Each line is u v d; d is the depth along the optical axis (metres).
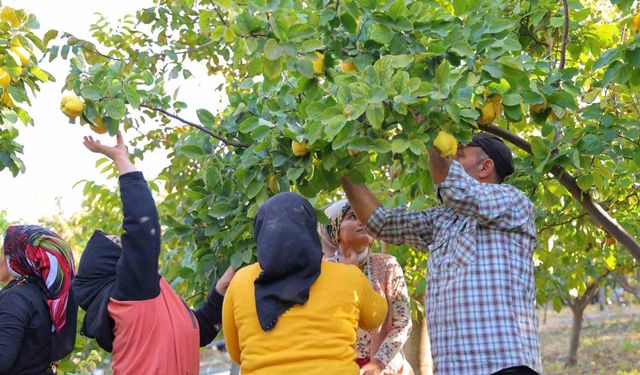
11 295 3.84
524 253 3.48
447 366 3.42
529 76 4.08
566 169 4.95
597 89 4.50
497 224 3.43
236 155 4.40
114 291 3.48
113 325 3.51
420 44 3.69
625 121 4.32
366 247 4.36
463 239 3.48
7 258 3.96
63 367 5.16
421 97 3.48
